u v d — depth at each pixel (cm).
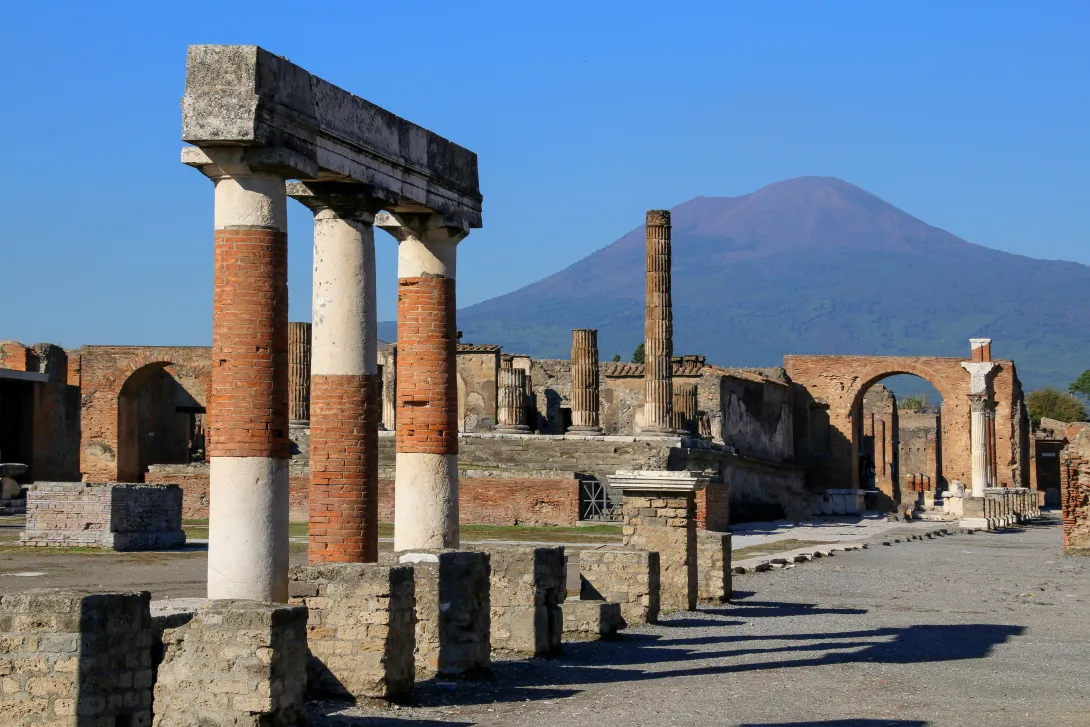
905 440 12212
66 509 3944
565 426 8488
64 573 3300
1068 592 3559
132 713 1466
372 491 2138
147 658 1487
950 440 9231
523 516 5272
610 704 1823
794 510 8069
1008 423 9744
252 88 1762
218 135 1756
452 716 1712
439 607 1984
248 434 1772
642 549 3005
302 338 6172
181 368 7656
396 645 1788
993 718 1748
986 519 7106
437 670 1978
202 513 5572
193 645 1529
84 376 7362
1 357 7169
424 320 2359
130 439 7469
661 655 2331
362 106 2086
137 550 3947
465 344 7775
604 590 2758
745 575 3925
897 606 3183
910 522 7681
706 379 7462
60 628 1422
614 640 2503
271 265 1797
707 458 6412
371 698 1756
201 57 1777
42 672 1420
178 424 7762
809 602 3247
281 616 1541
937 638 2597
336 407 2111
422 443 2344
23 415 7138
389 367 7306
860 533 6166
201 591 2961
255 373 1777
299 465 5562
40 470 7219
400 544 2342
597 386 6575
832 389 9181
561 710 1773
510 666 2130
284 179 1839
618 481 3038
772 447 8531
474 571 1997
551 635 2272
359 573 1767
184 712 1520
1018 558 4766
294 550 4072
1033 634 2678
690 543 3045
